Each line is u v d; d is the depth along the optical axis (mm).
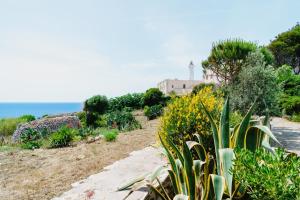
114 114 19922
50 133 15484
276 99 13258
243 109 12898
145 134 12555
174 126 5863
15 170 6773
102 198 4375
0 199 4781
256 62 14125
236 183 3623
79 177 5867
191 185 3564
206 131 5789
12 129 21031
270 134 3479
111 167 6332
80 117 23266
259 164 3150
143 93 32469
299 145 11070
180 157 3777
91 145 9859
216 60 17234
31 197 4844
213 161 4117
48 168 6863
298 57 45906
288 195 2760
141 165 6438
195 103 6090
